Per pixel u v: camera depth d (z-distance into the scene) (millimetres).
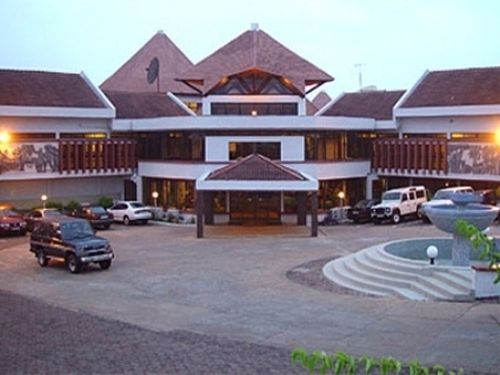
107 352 13305
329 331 15445
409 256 24719
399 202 40469
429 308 17469
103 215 38906
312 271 23969
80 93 44594
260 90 45719
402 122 45094
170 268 25328
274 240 33219
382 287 20500
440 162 41344
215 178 35125
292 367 12227
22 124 41625
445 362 12625
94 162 42875
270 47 47688
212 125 41438
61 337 14508
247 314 17500
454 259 21469
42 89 43094
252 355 13141
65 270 25469
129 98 48656
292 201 41312
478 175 39688
